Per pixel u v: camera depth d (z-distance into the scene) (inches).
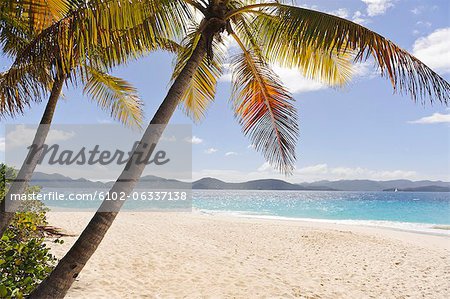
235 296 234.2
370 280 313.9
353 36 142.9
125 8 135.3
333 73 218.4
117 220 664.4
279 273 309.1
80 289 220.5
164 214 954.7
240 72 232.4
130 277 259.3
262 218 994.1
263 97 230.8
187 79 151.2
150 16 149.4
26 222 260.7
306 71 211.8
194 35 206.1
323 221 932.6
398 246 490.6
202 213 1161.4
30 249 173.5
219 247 428.8
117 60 150.9
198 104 277.0
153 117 141.2
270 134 230.8
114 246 372.5
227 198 3351.4
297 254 421.7
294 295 245.4
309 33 151.2
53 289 119.5
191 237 499.5
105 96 315.6
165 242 425.7
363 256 420.5
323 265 367.2
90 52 151.8
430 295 276.1
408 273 345.4
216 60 234.4
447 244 525.0
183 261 323.9
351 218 1206.3
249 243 484.1
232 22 185.9
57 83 223.9
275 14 173.0
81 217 668.7
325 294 257.6
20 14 171.3
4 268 163.9
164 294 229.0
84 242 124.2
